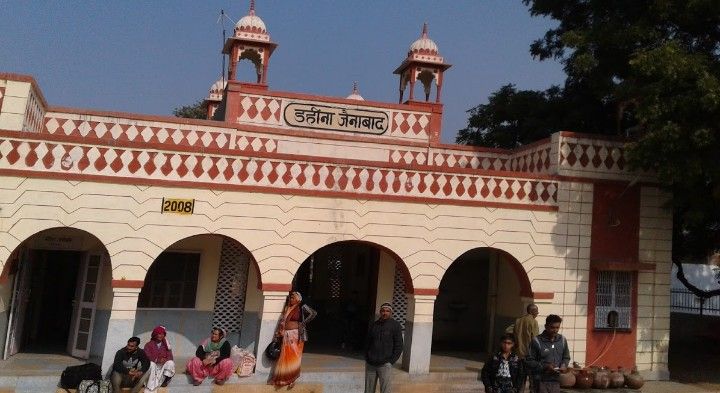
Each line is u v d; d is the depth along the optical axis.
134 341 9.73
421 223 12.00
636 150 11.51
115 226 10.43
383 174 11.91
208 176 10.97
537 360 7.97
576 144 13.00
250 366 10.90
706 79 10.49
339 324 15.53
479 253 15.77
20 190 10.02
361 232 11.69
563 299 12.57
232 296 12.80
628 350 12.85
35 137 10.14
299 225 11.37
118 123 13.34
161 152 10.75
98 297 11.75
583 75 14.91
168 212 10.70
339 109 14.85
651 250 13.15
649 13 12.56
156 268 12.44
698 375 13.51
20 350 11.95
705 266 24.16
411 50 16.05
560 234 12.70
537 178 12.69
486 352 14.51
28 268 11.92
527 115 17.62
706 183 11.78
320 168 11.59
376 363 8.90
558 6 16.23
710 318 18.59
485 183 12.41
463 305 15.49
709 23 12.28
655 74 11.25
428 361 11.86
